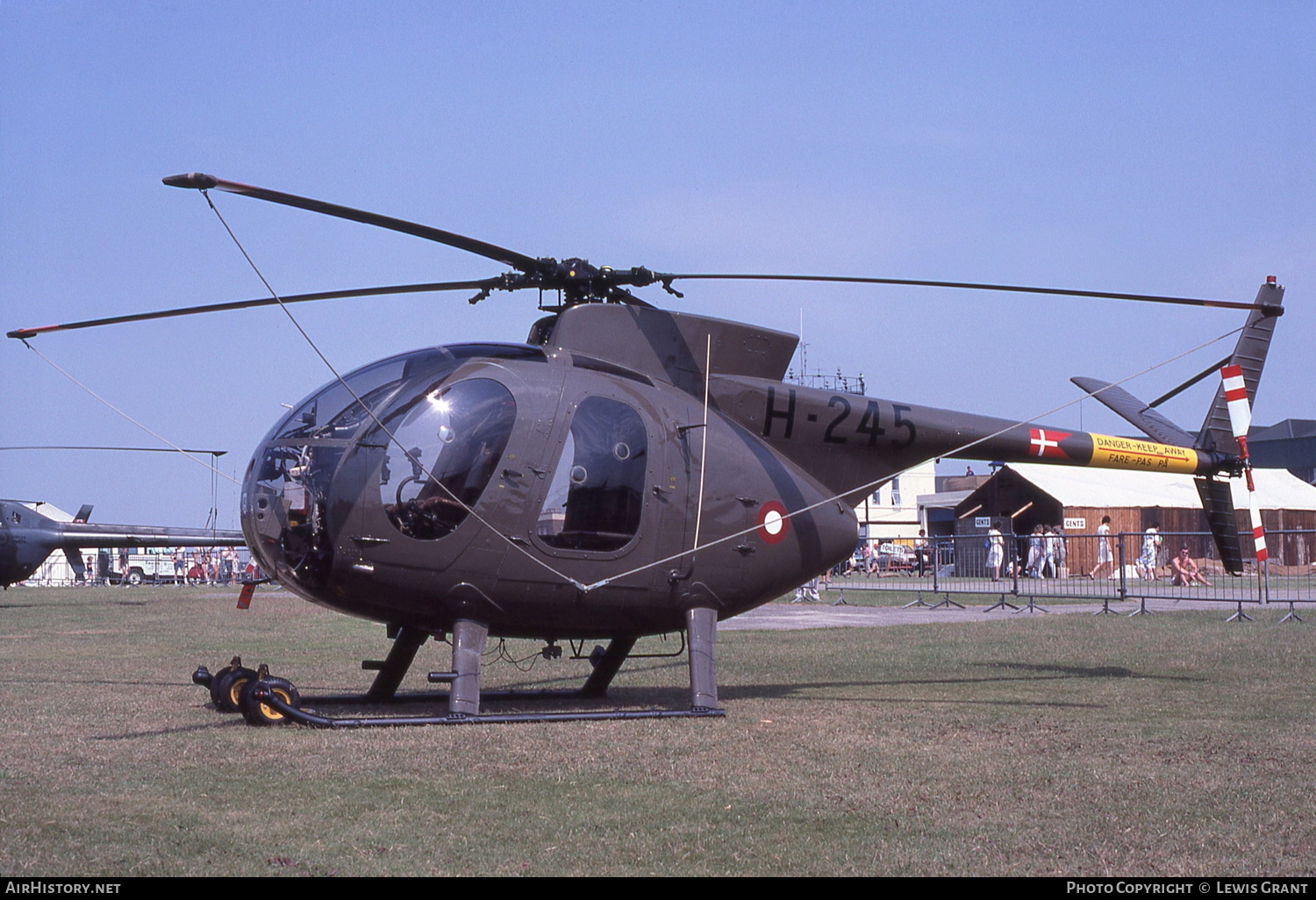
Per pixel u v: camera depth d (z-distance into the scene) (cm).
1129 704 1006
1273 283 1359
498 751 763
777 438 1070
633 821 589
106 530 2948
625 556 934
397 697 1040
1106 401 1394
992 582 3084
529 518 896
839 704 1011
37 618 2261
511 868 510
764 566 1017
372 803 620
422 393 887
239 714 923
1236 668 1262
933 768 718
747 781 683
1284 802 633
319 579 875
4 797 624
